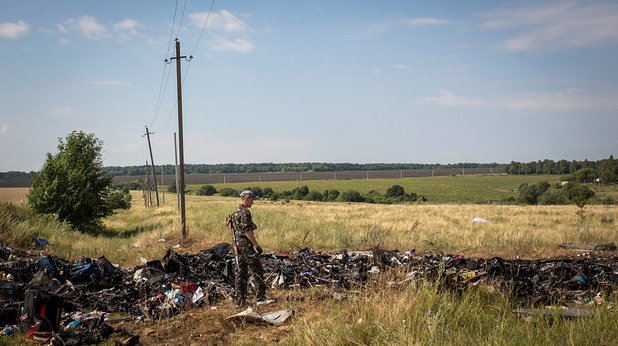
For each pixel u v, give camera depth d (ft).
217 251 42.37
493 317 20.56
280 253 52.29
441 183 489.26
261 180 605.73
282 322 23.12
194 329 22.99
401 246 56.65
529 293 27.07
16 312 23.22
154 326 23.79
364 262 37.40
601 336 17.28
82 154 92.73
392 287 23.99
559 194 238.07
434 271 26.89
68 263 36.73
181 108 71.41
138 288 30.14
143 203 265.13
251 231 26.37
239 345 20.03
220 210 124.98
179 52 72.49
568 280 31.30
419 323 18.61
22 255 41.16
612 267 37.09
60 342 20.16
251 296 28.71
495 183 491.31
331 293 28.25
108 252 52.75
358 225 84.43
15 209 65.31
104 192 95.45
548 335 17.60
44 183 86.07
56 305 21.99
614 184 404.36
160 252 51.03
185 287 28.96
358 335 18.48
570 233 66.90
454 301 22.02
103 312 25.43
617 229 72.69
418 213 127.85
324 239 62.08
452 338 17.51
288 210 137.80
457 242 59.57
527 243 57.31
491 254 52.80
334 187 442.50
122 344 20.44
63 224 71.82
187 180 622.13
